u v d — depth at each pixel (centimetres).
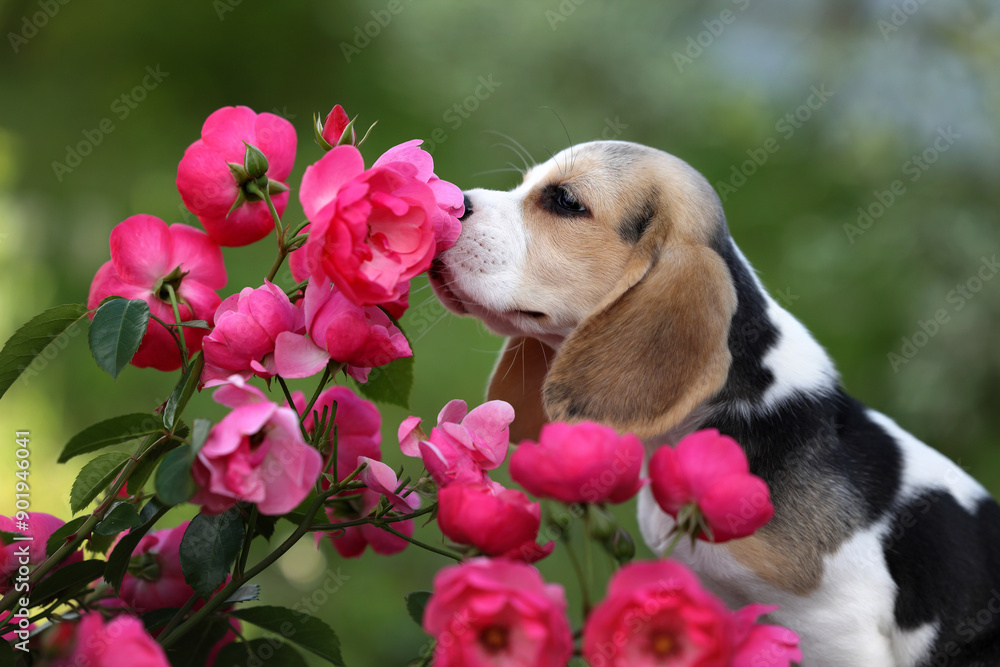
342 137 165
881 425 296
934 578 269
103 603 162
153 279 157
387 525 156
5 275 579
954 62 713
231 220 157
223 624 158
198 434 119
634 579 107
